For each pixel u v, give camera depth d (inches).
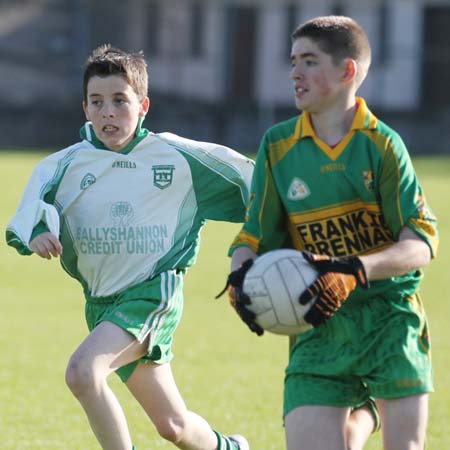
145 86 821.9
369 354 702.5
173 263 812.6
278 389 1220.5
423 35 7185.0
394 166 700.0
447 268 2274.9
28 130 6584.6
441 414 1096.8
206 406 1132.5
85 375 746.2
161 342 794.2
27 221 784.9
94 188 818.8
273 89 7322.8
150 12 7396.7
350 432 714.8
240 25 7431.1
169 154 823.1
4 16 7012.8
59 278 2087.8
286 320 668.7
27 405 1123.3
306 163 713.0
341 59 701.9
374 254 684.1
